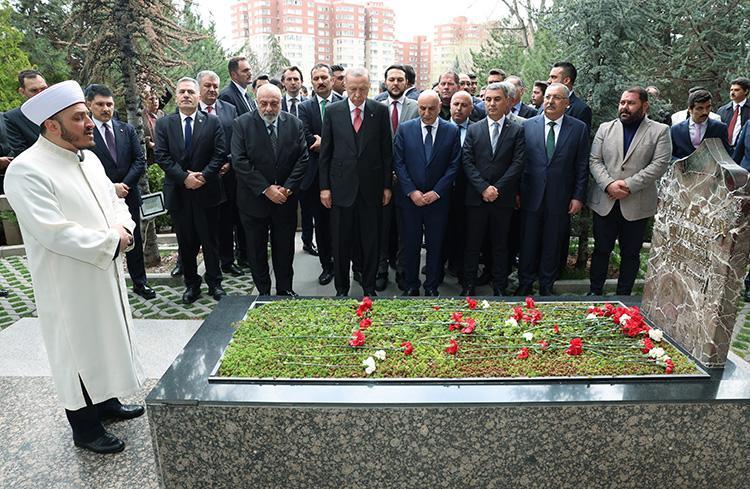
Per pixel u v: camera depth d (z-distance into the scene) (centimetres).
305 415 219
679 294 279
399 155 459
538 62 774
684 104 888
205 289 537
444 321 302
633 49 532
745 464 232
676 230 283
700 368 251
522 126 452
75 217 259
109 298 267
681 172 282
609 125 454
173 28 561
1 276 588
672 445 228
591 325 298
